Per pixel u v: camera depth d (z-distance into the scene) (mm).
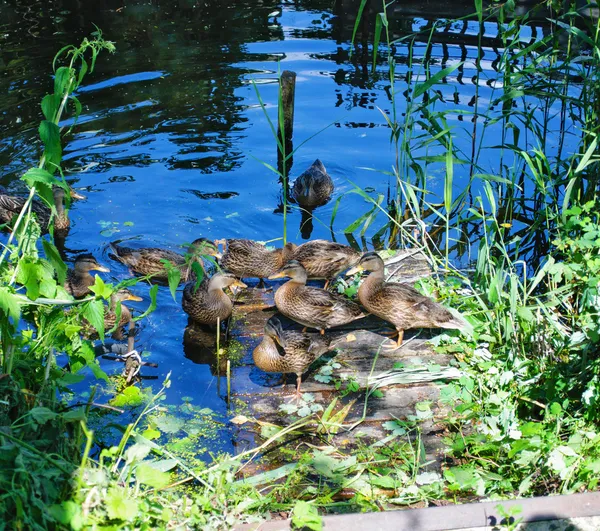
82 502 5344
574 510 5512
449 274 6918
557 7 7125
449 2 10359
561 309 6684
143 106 8359
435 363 6344
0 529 5234
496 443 5926
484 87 8492
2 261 5859
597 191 6961
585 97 6980
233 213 7504
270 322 6199
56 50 8945
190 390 6316
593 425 5918
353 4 10578
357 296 6762
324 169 7738
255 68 8875
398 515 5488
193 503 5590
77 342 5898
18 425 5473
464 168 7820
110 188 7637
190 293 6652
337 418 6086
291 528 5484
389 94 8531
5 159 7734
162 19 10062
